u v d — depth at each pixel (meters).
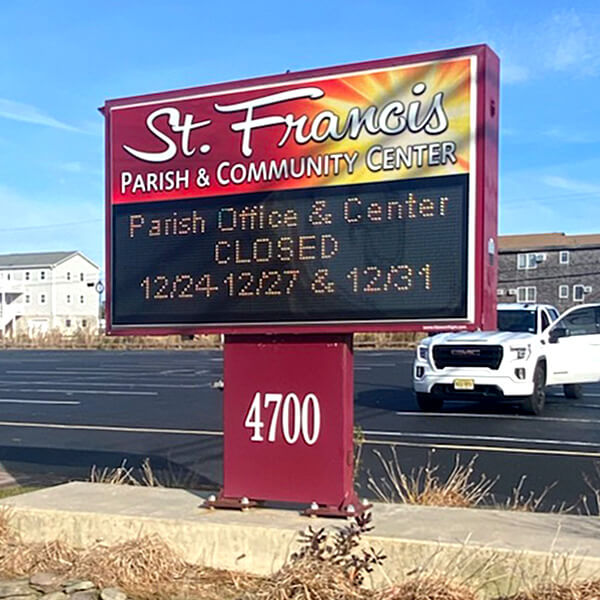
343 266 5.95
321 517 5.94
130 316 6.74
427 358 15.03
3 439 13.09
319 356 6.05
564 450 11.03
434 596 4.95
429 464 10.02
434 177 5.71
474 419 14.26
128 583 5.59
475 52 5.62
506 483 8.91
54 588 5.56
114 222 6.84
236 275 6.32
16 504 6.58
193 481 9.13
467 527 5.61
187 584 5.57
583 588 4.76
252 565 5.70
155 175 6.68
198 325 6.43
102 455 11.37
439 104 5.70
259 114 6.29
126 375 27.08
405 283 5.75
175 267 6.57
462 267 5.61
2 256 87.56
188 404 17.92
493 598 5.03
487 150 5.61
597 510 7.59
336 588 5.13
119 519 6.12
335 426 5.99
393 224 5.81
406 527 5.61
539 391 14.88
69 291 84.62
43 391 21.69
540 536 5.38
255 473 6.20
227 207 6.39
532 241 66.69
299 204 6.12
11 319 82.56
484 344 14.56
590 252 61.81
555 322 15.95
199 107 6.52
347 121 5.99
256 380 6.23
